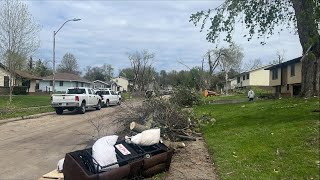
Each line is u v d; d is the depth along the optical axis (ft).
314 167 25.70
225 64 269.03
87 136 47.57
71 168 23.24
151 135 28.45
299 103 65.41
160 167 27.68
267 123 45.55
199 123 51.52
